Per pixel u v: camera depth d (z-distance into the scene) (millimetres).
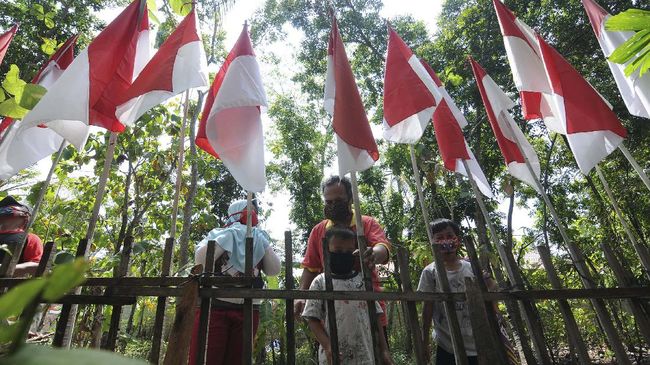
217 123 2744
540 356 2203
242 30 2936
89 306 3438
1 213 3430
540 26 10852
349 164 2510
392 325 7637
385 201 14906
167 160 6402
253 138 2746
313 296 2109
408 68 2922
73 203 6160
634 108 3201
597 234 11141
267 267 3391
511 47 3445
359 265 2830
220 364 2957
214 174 7098
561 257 8656
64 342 2047
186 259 6012
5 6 9367
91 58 2600
